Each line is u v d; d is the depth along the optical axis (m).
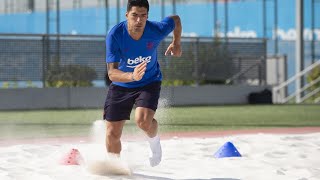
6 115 42.41
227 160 19.67
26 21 76.81
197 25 72.81
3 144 24.77
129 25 15.41
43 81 52.53
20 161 19.62
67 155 18.95
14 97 51.28
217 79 59.38
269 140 25.72
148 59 15.94
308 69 61.84
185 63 58.16
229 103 59.28
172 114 42.97
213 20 71.19
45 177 16.16
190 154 21.39
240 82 60.09
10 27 78.19
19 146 23.62
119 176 16.44
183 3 73.44
